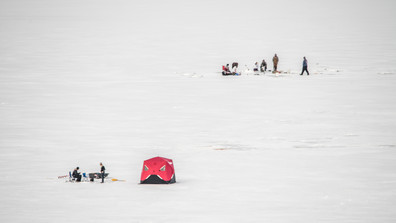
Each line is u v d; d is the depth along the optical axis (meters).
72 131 48.50
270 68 82.81
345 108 55.75
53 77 77.31
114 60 91.62
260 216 25.48
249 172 35.06
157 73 79.75
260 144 43.09
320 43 105.00
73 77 77.31
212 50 100.62
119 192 30.84
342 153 39.66
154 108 58.00
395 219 24.81
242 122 51.03
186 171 35.84
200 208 27.08
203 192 30.42
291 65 84.00
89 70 83.00
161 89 68.19
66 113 56.16
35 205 27.97
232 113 54.84
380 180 32.41
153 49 103.00
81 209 27.16
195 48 103.25
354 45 101.19
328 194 29.48
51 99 63.19
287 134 46.19
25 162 38.38
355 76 73.25
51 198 29.47
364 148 41.00
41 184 32.72
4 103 60.97
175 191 30.81
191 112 55.78
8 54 96.62
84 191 31.12
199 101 60.97
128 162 38.50
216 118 52.94
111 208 27.30
